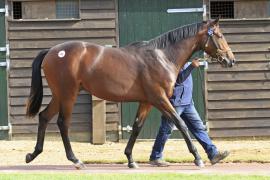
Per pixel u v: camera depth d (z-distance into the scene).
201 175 10.92
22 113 17.05
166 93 12.06
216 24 12.41
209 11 16.97
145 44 12.29
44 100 17.03
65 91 12.16
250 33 17.03
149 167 12.46
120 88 12.09
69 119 12.25
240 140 17.03
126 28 16.97
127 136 17.00
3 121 17.03
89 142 16.94
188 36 12.32
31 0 17.12
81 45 12.26
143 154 14.68
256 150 15.09
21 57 17.02
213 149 12.43
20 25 17.03
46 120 12.57
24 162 13.59
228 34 17.00
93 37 16.98
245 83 17.03
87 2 16.97
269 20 17.00
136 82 12.10
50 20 16.98
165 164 12.61
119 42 16.95
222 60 12.41
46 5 17.19
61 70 12.12
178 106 12.48
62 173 11.41
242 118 17.05
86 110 16.98
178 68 12.29
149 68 12.04
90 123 16.95
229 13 17.30
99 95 12.23
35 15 17.17
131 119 16.97
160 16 16.94
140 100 12.22
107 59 12.12
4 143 16.53
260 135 17.03
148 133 16.91
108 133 16.98
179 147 15.95
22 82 17.03
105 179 10.50
